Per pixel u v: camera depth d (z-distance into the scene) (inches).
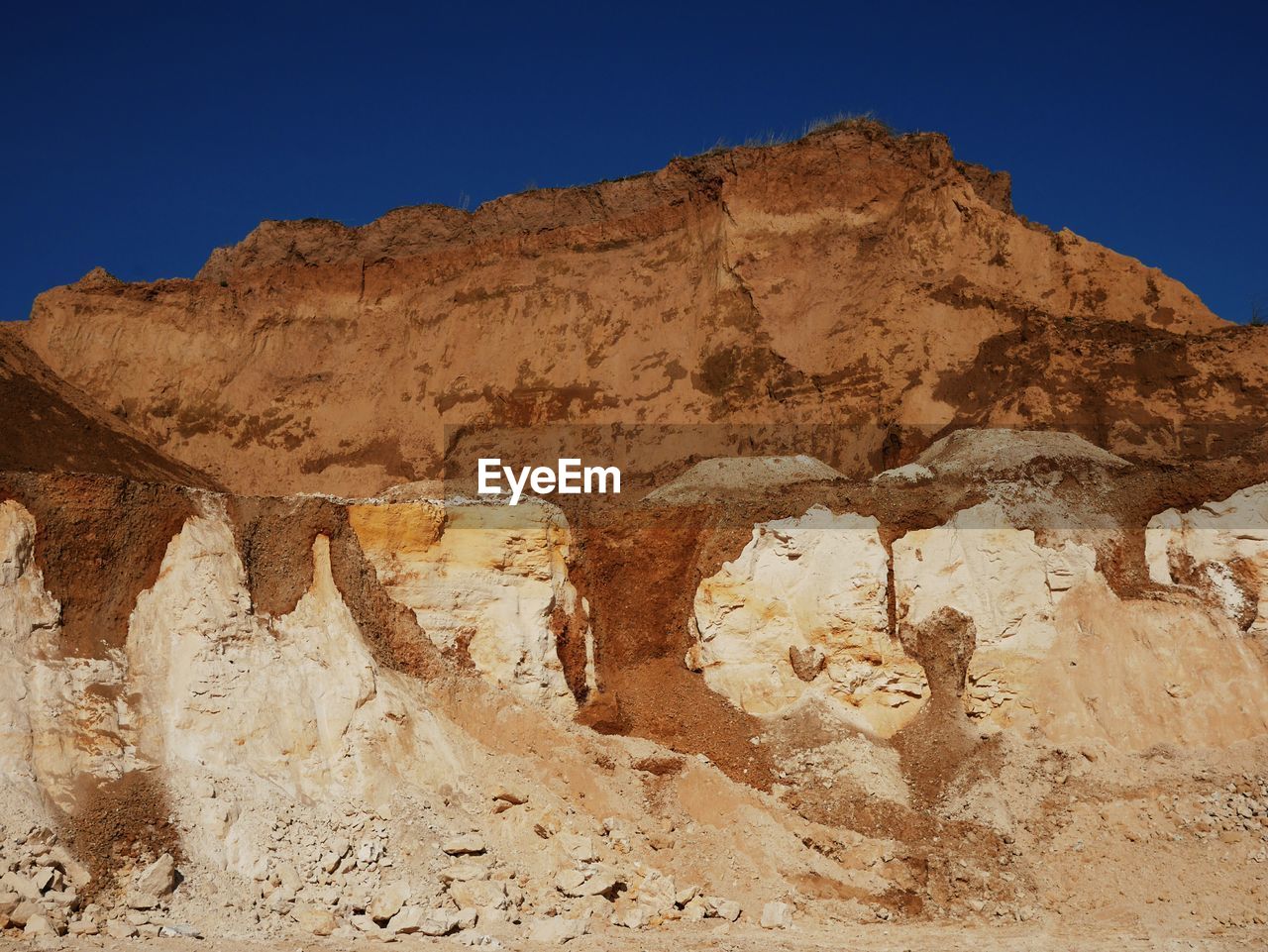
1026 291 1891.0
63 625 1266.0
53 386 2046.0
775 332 1863.9
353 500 1530.5
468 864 1221.1
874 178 1951.3
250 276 2237.9
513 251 2108.8
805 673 1470.2
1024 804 1353.3
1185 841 1296.8
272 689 1299.2
